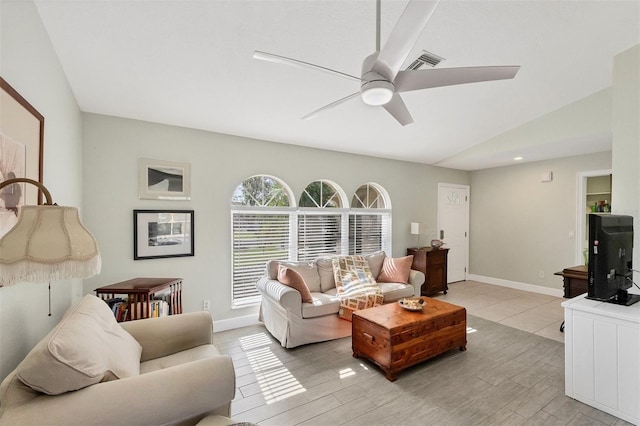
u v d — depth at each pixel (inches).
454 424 74.7
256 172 147.7
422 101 126.5
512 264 213.6
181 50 84.4
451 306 118.0
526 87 120.6
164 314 103.4
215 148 136.9
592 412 79.0
